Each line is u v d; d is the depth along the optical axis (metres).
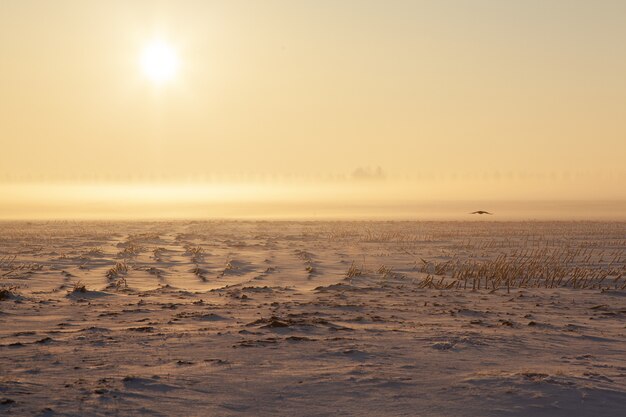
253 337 11.77
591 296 20.09
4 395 7.78
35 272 25.91
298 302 17.69
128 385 8.33
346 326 13.30
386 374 8.99
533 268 27.14
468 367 9.52
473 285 21.88
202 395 7.99
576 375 8.95
